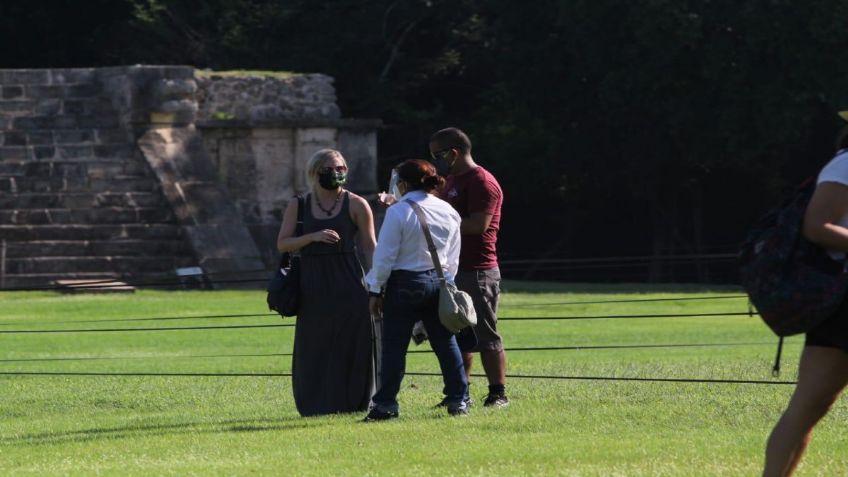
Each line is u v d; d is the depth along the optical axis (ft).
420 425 106.32
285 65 527.40
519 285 374.63
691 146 458.09
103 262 350.43
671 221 518.37
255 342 205.36
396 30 548.31
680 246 525.75
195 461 92.12
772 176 508.53
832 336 70.85
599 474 82.28
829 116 486.38
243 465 89.25
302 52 526.57
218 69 528.63
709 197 541.34
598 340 213.87
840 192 69.87
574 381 140.05
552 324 245.86
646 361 168.55
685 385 133.08
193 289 338.13
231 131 396.78
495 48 524.93
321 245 117.50
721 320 258.78
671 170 509.76
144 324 236.63
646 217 554.46
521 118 514.27
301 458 91.50
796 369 147.64
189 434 106.73
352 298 117.70
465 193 118.73
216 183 374.22
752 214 538.88
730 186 534.78
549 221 569.64
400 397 131.23
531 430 103.40
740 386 131.13
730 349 195.31
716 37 428.56
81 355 188.65
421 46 571.28
